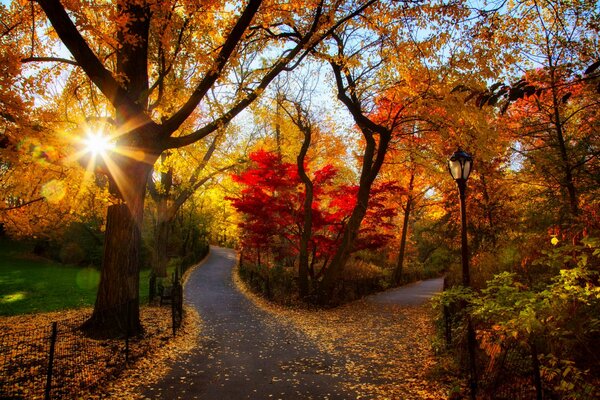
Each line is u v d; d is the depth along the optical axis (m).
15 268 28.66
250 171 17.77
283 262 25.61
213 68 8.04
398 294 21.30
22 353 7.77
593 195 8.73
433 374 6.89
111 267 9.63
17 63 6.34
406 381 6.98
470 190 17.44
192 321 12.98
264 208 17.62
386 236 19.16
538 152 10.69
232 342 10.24
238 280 25.20
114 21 7.70
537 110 10.89
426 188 26.11
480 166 15.99
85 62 6.71
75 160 7.35
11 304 15.44
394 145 20.62
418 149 19.78
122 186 9.64
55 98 10.82
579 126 9.43
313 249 18.78
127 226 9.76
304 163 18.69
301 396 6.33
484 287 9.55
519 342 4.83
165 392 6.46
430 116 15.05
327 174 18.44
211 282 24.58
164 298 15.38
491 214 17.09
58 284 21.81
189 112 8.53
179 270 27.62
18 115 6.34
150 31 10.75
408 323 13.07
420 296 20.36
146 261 35.78
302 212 18.00
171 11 8.51
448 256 27.67
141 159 9.27
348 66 12.82
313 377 7.34
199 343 10.02
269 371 7.73
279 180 17.33
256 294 19.30
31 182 8.27
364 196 17.05
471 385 5.40
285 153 24.25
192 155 18.16
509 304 5.14
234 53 9.84
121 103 7.67
